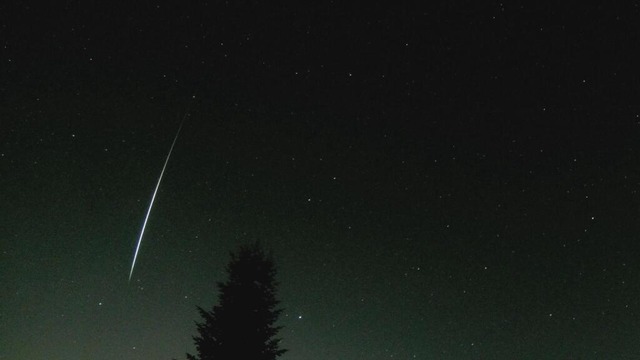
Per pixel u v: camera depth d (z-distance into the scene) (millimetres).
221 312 13266
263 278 13633
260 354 13062
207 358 12961
